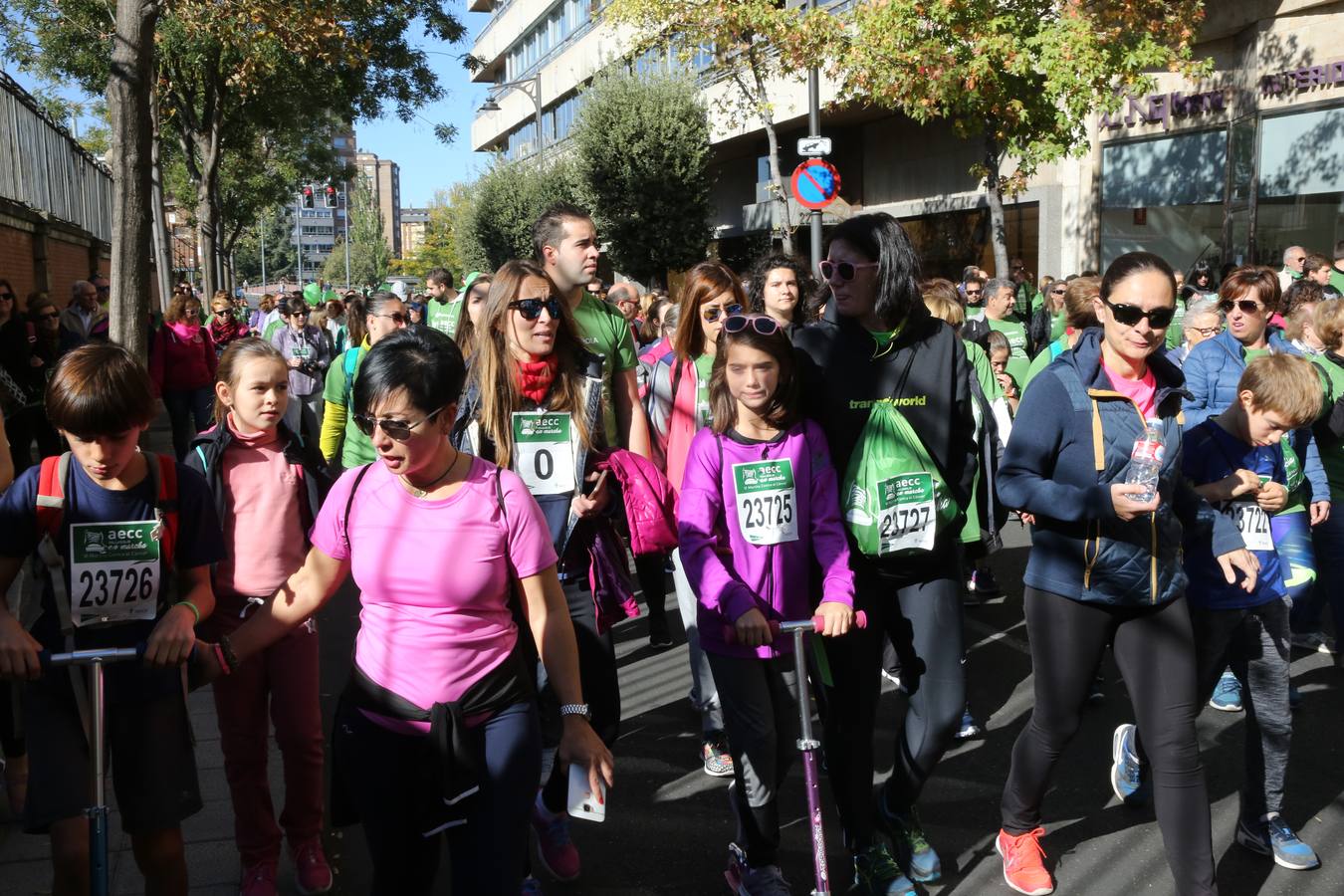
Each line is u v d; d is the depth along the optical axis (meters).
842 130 28.70
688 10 18.78
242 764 3.67
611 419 4.40
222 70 23.48
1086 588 3.36
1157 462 3.16
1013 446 3.47
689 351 5.21
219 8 14.39
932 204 25.02
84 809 2.93
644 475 3.74
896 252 3.55
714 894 3.76
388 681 2.68
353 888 3.82
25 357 9.26
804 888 3.80
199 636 3.68
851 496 3.50
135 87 8.44
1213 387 5.69
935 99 14.43
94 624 2.99
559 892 3.78
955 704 3.56
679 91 29.19
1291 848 3.82
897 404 3.58
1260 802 3.88
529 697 2.79
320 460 3.87
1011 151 15.16
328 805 4.46
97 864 2.72
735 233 34.56
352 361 6.07
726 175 35.50
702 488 3.49
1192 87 17.81
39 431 8.13
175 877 3.09
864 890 3.66
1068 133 14.29
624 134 28.89
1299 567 5.16
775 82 27.14
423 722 2.66
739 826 3.56
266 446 3.78
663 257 29.48
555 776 3.77
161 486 3.04
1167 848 3.34
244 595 3.71
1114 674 5.82
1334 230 15.33
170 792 3.05
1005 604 7.21
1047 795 4.45
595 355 3.81
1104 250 19.95
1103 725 5.15
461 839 2.67
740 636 3.21
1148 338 3.28
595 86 30.03
